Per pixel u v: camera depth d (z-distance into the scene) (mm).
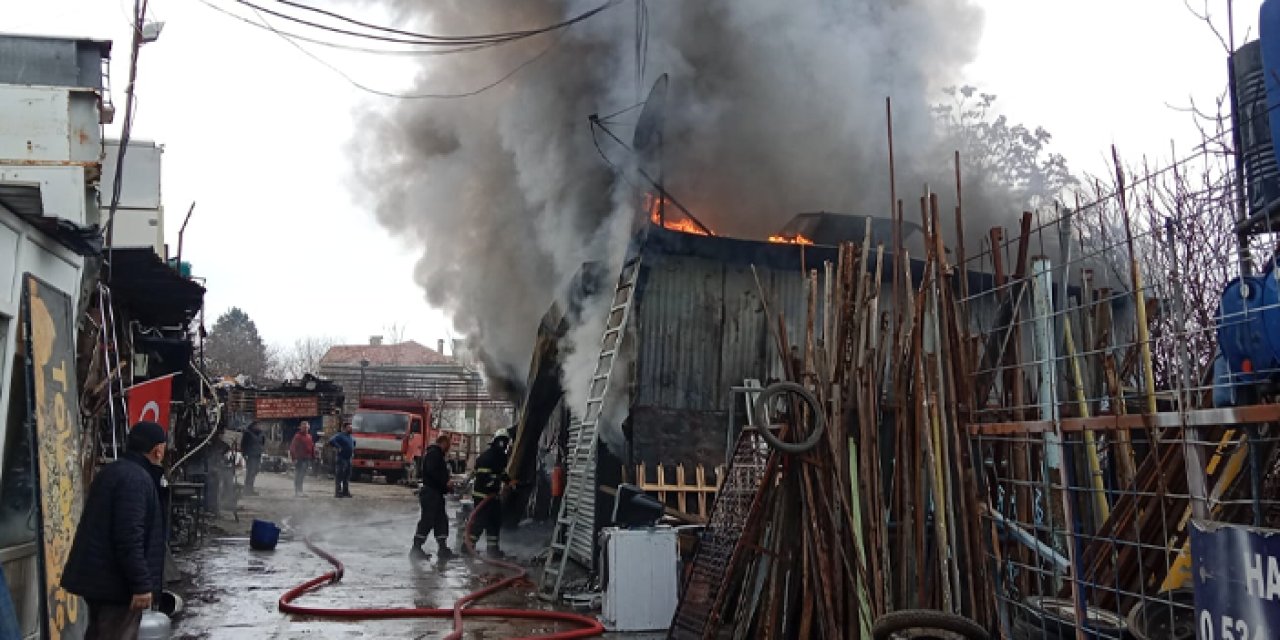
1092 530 5082
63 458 5391
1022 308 5211
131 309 12242
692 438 9477
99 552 4621
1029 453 5180
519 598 8383
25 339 4992
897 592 5117
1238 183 3957
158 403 9680
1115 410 4469
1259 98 3842
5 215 4965
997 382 5406
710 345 9727
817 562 5199
